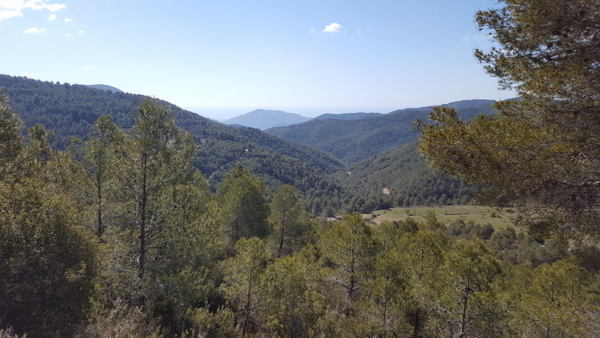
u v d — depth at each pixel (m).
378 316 12.07
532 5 5.27
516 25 5.88
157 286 11.23
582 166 5.18
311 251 19.88
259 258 11.78
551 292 11.48
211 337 10.05
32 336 6.75
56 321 7.14
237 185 21.62
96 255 8.73
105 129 15.06
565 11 5.04
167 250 12.32
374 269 14.16
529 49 5.80
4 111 12.16
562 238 5.77
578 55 5.34
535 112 5.90
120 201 12.07
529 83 5.53
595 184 5.18
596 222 5.24
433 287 11.66
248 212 21.22
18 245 6.93
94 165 13.94
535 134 5.43
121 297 11.06
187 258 12.62
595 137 5.11
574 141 5.22
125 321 8.55
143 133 11.41
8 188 7.55
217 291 13.48
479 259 11.06
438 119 6.73
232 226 22.14
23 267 6.93
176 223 12.47
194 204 13.52
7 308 6.70
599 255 5.74
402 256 13.66
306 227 25.67
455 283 11.20
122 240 12.02
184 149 12.77
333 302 14.27
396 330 11.65
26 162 11.86
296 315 11.59
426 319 11.95
